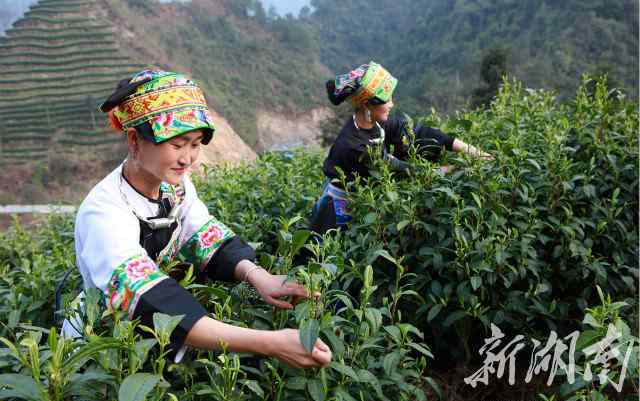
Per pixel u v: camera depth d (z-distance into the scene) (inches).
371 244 105.2
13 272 113.1
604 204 120.5
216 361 67.6
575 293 121.0
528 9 3346.5
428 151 126.9
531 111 145.0
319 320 67.4
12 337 95.0
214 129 68.1
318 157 219.3
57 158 2311.8
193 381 66.7
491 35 3422.7
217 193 163.8
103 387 56.7
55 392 50.8
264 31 4795.8
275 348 59.9
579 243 108.9
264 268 80.7
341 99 129.0
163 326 55.6
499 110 160.2
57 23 3169.3
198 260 79.8
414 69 3964.1
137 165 69.3
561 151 115.9
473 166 113.6
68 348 54.7
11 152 2372.0
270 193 149.6
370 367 72.5
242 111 3329.2
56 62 2923.2
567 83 2133.4
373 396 73.6
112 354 55.8
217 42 4097.0
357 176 119.0
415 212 108.3
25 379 51.3
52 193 2191.2
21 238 176.9
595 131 130.3
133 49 3211.1
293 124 3671.3
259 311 74.2
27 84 2768.2
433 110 157.0
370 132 127.5
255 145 3085.6
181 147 66.2
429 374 119.9
